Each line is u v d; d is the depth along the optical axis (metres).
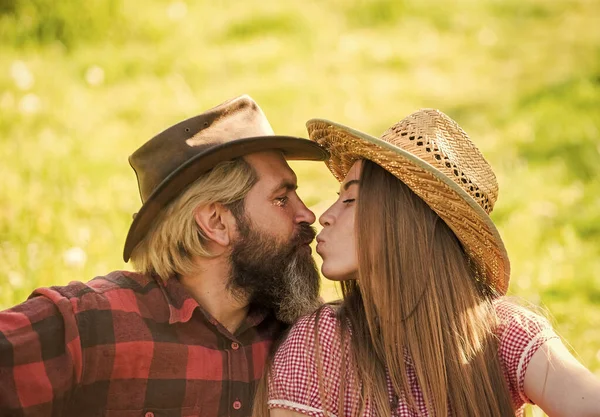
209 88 8.98
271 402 2.74
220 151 2.88
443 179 2.61
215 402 2.91
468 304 2.77
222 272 2.98
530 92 8.97
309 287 3.04
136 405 2.86
